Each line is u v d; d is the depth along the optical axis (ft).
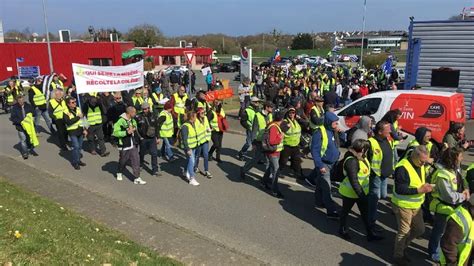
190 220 24.68
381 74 86.22
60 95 42.47
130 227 23.16
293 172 34.71
